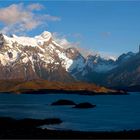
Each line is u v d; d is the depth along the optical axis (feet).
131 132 358.23
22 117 578.25
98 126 481.05
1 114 634.02
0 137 309.01
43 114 650.84
